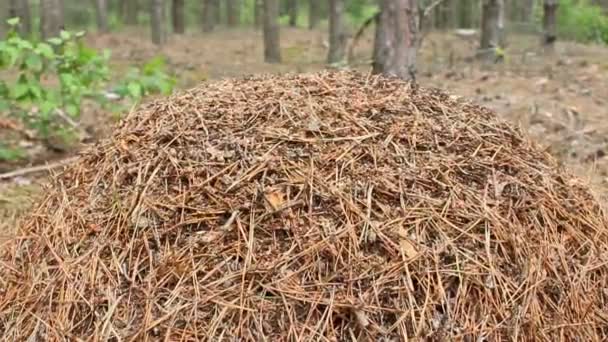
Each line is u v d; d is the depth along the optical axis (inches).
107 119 239.0
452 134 97.3
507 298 82.2
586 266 91.1
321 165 88.3
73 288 85.7
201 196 87.1
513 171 95.6
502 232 86.2
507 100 275.0
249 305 78.5
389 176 88.1
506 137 102.3
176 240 84.4
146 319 79.3
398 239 82.4
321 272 80.2
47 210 100.1
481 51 410.3
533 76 341.4
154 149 94.7
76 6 899.4
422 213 85.3
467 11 738.8
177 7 712.4
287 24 829.8
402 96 103.3
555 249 89.7
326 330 76.8
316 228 82.6
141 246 85.4
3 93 195.5
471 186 90.6
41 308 87.1
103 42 603.2
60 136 224.7
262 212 84.1
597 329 88.4
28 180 185.5
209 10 741.9
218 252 82.3
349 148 90.5
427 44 532.4
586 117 248.4
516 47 489.1
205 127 95.5
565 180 101.4
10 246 101.0
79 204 95.4
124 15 933.8
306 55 509.4
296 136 91.4
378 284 79.2
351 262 80.4
